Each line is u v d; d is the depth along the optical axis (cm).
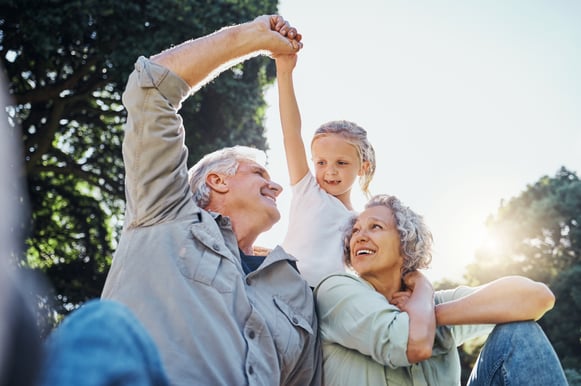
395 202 305
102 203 1371
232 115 1316
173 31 1233
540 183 1852
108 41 1241
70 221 1352
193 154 1296
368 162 376
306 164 362
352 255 303
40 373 79
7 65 1226
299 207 358
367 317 278
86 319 89
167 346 235
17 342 78
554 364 265
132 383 84
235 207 300
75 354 83
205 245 258
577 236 1727
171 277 247
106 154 1359
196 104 1277
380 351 273
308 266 338
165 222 259
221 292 252
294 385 279
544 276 1739
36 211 1309
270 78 1376
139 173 259
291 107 356
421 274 300
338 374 285
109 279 256
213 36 282
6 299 78
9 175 81
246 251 303
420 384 282
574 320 1583
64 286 1320
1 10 1168
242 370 242
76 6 1159
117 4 1188
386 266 298
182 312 240
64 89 1271
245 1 1255
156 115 260
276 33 288
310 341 280
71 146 1360
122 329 90
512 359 265
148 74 262
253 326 254
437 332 290
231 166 302
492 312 273
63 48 1236
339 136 369
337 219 354
